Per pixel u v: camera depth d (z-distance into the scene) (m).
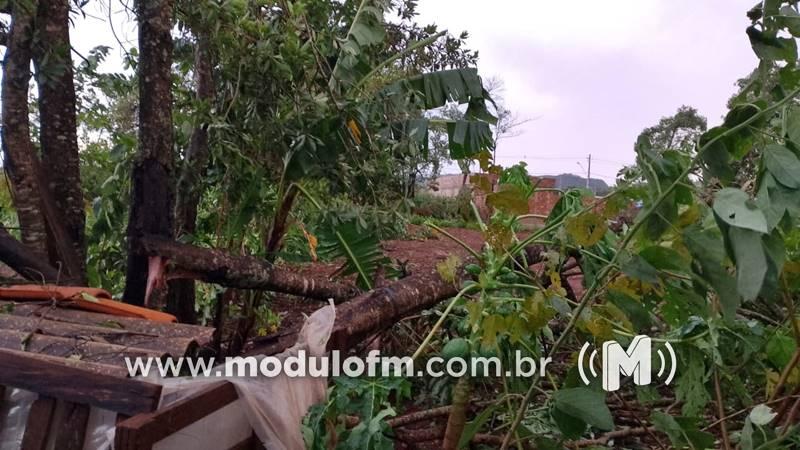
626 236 2.08
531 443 2.50
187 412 1.53
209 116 3.21
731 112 1.83
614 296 2.25
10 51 3.08
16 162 3.08
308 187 3.93
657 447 3.08
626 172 2.62
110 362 1.77
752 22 1.99
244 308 3.74
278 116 3.36
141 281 2.94
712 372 2.70
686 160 2.07
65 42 3.21
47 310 2.19
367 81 3.85
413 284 3.07
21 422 1.64
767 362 2.94
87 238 4.00
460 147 3.81
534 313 2.18
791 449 2.43
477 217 2.84
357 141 3.51
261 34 3.15
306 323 2.20
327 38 3.58
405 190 3.90
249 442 1.83
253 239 4.43
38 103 3.34
